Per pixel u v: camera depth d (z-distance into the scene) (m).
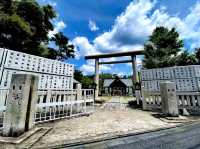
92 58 16.72
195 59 13.43
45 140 3.13
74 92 6.77
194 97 6.70
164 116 5.95
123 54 15.31
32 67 5.80
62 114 5.65
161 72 9.28
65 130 3.96
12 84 3.47
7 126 3.21
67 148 2.76
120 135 3.54
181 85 8.39
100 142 3.13
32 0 11.03
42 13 11.66
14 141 2.85
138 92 10.17
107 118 5.77
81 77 24.44
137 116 6.26
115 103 13.21
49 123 4.74
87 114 6.46
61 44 19.73
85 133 3.70
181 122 5.07
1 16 8.83
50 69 6.62
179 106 7.03
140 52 14.74
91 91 8.01
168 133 3.83
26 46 11.34
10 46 10.27
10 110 3.30
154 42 15.09
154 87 9.38
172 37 14.44
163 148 2.77
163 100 6.28
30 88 3.81
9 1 9.97
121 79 45.44
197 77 7.90
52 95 5.57
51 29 13.12
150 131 4.00
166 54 14.25
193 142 3.10
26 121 3.63
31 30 11.04
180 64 13.60
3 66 4.78
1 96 4.23
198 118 5.78
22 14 10.89
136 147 2.83
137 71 14.55
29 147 2.68
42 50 12.95
